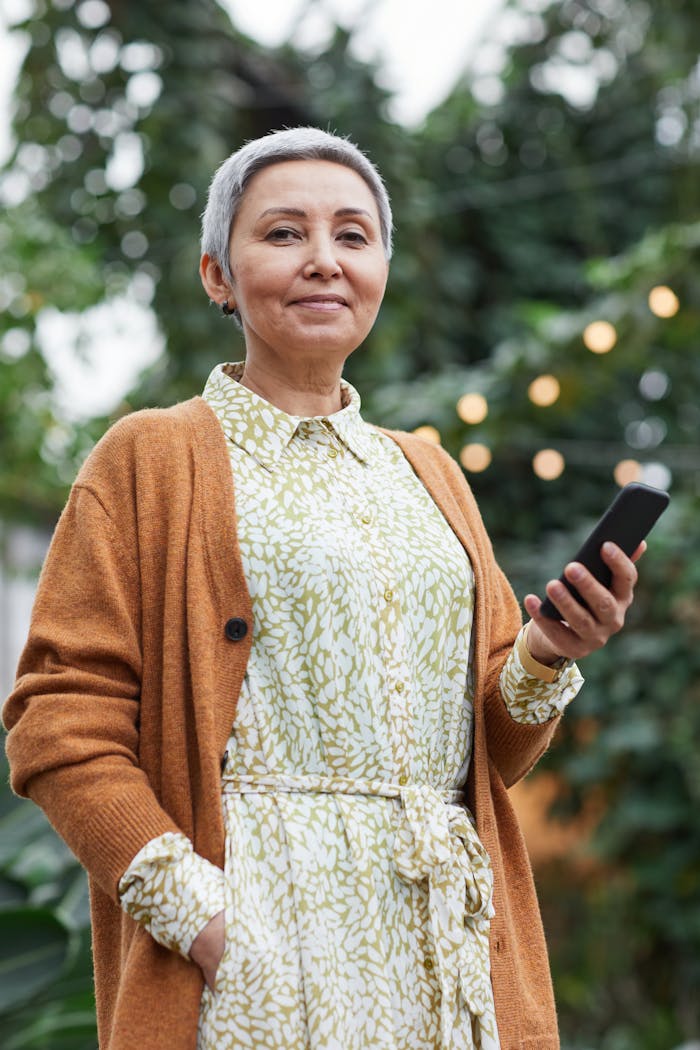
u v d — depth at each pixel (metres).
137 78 6.91
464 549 2.04
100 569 1.86
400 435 2.18
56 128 6.96
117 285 6.87
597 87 8.07
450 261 7.68
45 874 3.32
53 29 6.84
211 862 1.77
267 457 1.96
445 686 1.95
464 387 5.86
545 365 5.68
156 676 1.85
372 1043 1.74
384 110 7.30
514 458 6.95
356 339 2.03
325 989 1.73
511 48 8.01
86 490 1.92
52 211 6.99
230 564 1.85
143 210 6.99
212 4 7.06
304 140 2.04
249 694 1.83
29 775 1.81
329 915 1.77
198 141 6.86
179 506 1.88
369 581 1.88
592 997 6.67
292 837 1.77
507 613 2.15
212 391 2.04
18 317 6.49
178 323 6.85
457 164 8.02
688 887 6.41
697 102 7.62
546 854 6.98
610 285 5.51
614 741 6.16
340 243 2.03
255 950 1.72
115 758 1.80
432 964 1.82
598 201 8.05
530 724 2.00
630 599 1.87
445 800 1.94
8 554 7.49
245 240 2.02
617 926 6.64
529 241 8.01
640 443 7.48
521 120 8.05
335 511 1.94
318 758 1.83
